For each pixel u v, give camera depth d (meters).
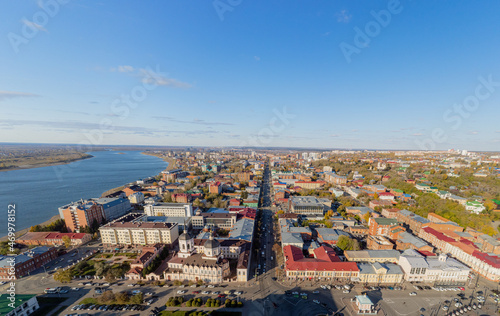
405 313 121.44
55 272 158.38
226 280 148.12
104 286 143.62
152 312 121.19
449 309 125.12
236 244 175.62
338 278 149.12
